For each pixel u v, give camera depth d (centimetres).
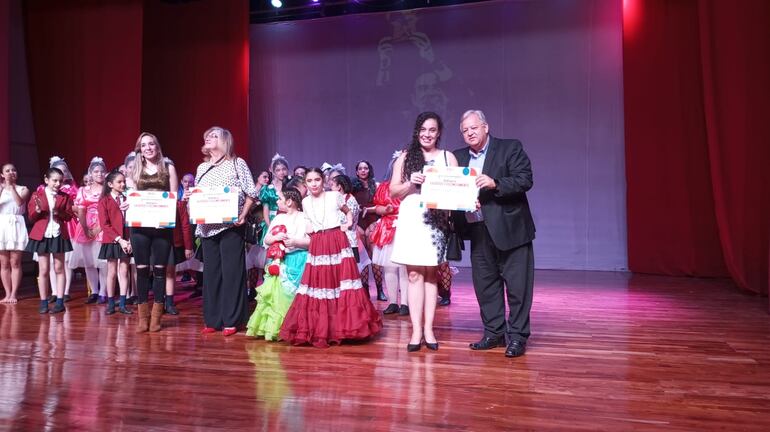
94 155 888
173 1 1035
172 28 1043
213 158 452
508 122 949
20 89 900
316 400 283
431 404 276
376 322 414
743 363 348
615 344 397
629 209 862
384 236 527
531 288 371
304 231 425
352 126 1032
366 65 1023
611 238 905
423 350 383
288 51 1065
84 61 892
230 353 379
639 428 245
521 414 262
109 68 883
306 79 1056
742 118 647
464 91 971
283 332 398
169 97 1048
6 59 801
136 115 874
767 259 632
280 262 426
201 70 1030
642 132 843
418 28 995
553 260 927
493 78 957
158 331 453
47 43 903
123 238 522
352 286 405
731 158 655
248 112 1043
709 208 798
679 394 289
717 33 665
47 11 902
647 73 836
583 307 554
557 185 927
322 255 405
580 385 304
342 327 397
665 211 827
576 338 416
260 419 257
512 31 948
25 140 903
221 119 1020
